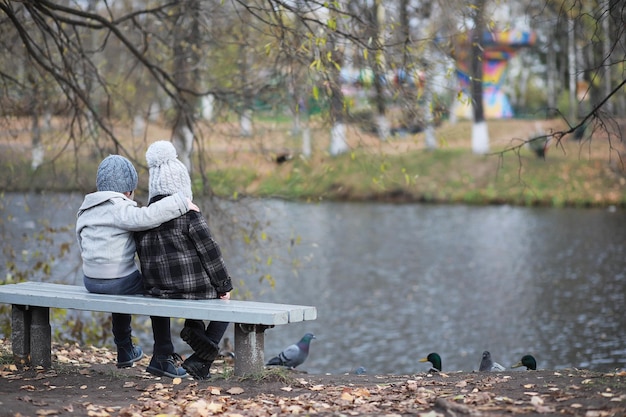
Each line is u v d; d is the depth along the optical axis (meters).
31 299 7.11
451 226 34.72
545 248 29.42
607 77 33.38
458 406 5.80
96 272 7.09
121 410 6.00
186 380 7.19
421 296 22.53
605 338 17.97
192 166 13.14
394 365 16.27
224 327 7.10
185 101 13.27
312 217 36.41
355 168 41.41
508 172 42.34
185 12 12.95
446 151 44.53
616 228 33.47
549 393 6.27
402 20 11.13
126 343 7.45
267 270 24.89
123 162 7.25
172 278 6.88
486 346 17.62
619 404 5.75
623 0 9.01
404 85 11.25
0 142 14.32
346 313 20.67
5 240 14.42
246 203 12.95
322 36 10.33
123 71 15.16
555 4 21.42
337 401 6.33
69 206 14.84
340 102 11.37
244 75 13.21
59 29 12.55
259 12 11.68
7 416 5.70
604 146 43.97
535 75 60.97
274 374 7.05
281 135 14.16
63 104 13.86
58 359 8.59
